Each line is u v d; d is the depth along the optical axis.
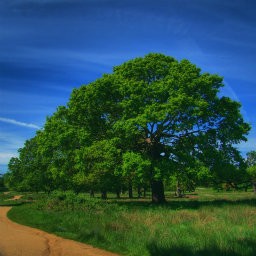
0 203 39.12
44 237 15.70
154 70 33.88
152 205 31.17
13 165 66.12
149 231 15.02
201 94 33.00
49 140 35.53
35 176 55.75
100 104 33.97
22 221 21.31
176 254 11.71
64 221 19.30
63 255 12.27
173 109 29.56
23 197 53.72
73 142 34.12
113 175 34.38
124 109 31.91
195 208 27.39
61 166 36.88
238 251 11.54
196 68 32.75
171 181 30.44
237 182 36.38
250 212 21.08
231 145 34.12
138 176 29.02
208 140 33.16
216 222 17.34
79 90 34.66
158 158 33.25
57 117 36.34
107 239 14.47
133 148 33.22
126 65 34.62
